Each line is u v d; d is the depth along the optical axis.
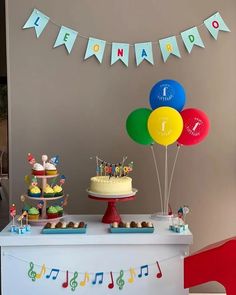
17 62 2.55
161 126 1.98
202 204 2.63
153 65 2.59
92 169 2.61
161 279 1.95
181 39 2.59
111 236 1.92
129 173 2.61
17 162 2.58
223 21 2.59
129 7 2.56
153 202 2.62
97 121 2.60
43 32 2.55
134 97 2.59
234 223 2.64
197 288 2.62
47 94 2.57
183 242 1.93
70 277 1.94
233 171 2.63
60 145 2.59
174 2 2.58
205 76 2.61
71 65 2.57
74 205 2.60
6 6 2.53
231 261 1.83
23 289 1.94
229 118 2.62
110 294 1.95
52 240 1.91
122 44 2.56
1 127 4.63
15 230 1.99
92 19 2.56
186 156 2.62
